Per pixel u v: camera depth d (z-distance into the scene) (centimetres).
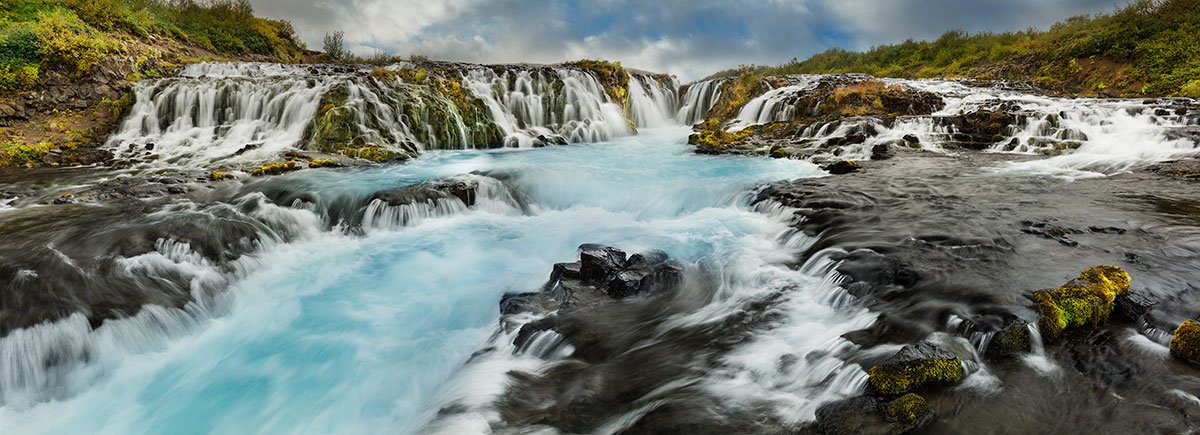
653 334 510
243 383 488
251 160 1235
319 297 658
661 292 606
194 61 1914
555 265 672
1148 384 348
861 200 872
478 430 381
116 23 1839
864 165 1225
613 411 392
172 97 1505
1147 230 649
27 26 1511
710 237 800
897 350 405
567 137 1833
